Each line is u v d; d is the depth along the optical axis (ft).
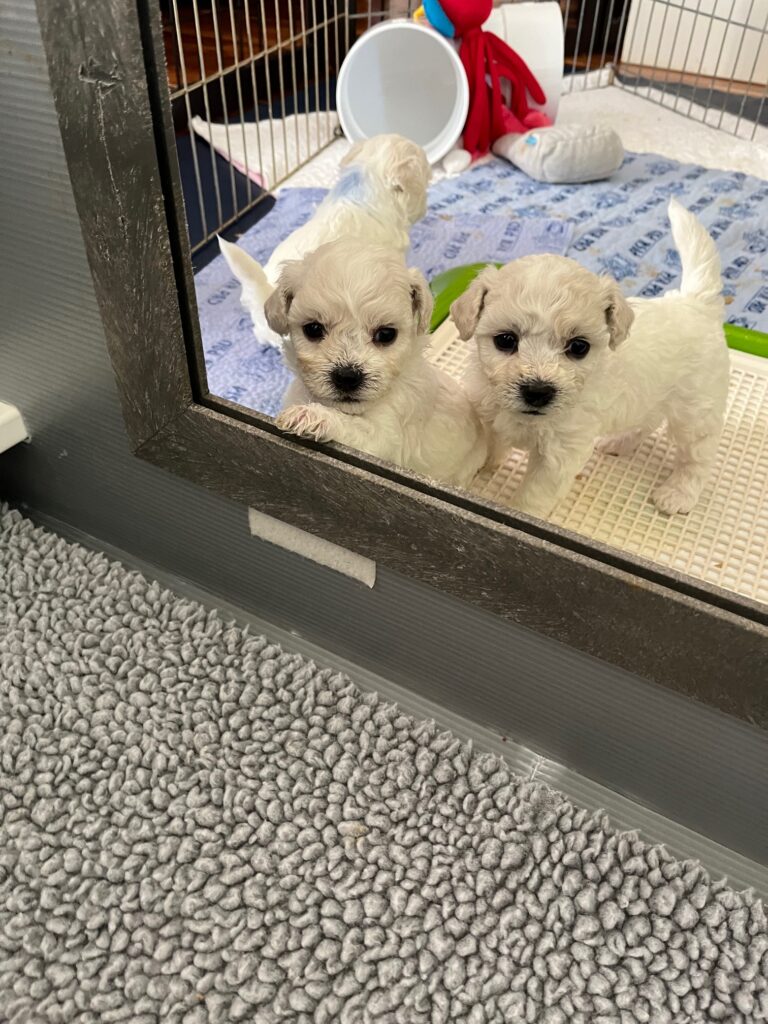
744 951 1.43
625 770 1.62
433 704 1.81
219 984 1.38
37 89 1.28
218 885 1.49
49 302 1.59
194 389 1.57
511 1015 1.36
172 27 3.08
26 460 2.00
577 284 1.61
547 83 3.54
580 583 1.34
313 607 1.81
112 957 1.41
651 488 2.02
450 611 1.58
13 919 1.44
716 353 1.90
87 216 1.37
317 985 1.38
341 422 1.53
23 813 1.57
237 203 2.99
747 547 1.90
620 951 1.43
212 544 1.85
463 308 1.71
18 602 1.89
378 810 1.58
